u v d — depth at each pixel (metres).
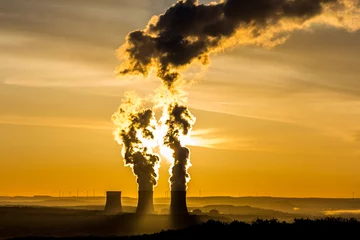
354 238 198.00
